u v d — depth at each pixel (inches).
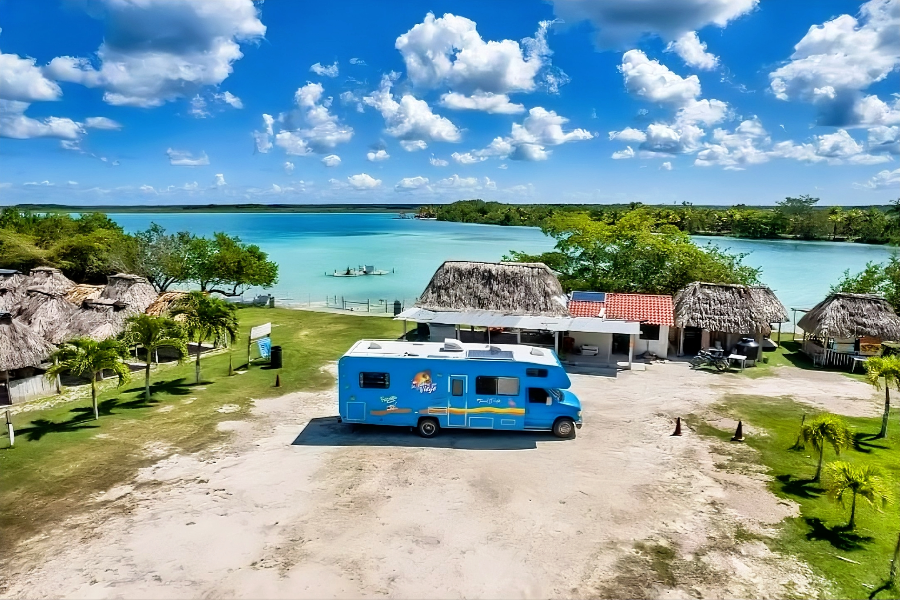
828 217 5472.4
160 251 2039.9
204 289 2105.1
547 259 1935.3
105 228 2652.6
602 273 1792.6
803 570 495.5
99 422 845.2
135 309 1342.3
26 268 2058.3
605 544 538.6
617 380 1098.1
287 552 522.0
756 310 1253.7
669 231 1894.7
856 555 516.7
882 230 4869.6
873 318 1204.5
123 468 690.8
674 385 1063.6
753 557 516.4
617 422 864.3
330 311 1934.1
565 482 665.0
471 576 489.4
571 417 797.9
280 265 3444.9
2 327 949.2
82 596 458.0
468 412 796.0
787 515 588.1
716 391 1025.5
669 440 792.9
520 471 693.9
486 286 1382.9
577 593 468.4
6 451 733.3
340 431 822.5
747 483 661.3
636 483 662.5
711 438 799.7
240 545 533.0
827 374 1149.7
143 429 821.2
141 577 483.5
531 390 792.3
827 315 1234.0
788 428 836.0
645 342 1289.4
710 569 499.2
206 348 1341.0
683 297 1332.4
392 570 496.7
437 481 665.6
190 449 751.7
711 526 568.7
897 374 771.4
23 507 595.8
